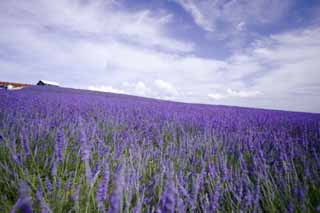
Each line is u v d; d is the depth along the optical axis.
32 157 1.71
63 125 2.80
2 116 3.13
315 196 1.32
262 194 1.44
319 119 5.50
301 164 1.90
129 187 1.20
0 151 1.74
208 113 5.97
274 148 2.40
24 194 0.83
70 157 1.86
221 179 1.51
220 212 1.17
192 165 1.84
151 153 2.05
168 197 0.94
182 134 3.13
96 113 4.39
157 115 4.72
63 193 1.23
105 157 1.77
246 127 3.77
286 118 5.49
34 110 3.99
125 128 3.34
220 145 2.47
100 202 1.07
